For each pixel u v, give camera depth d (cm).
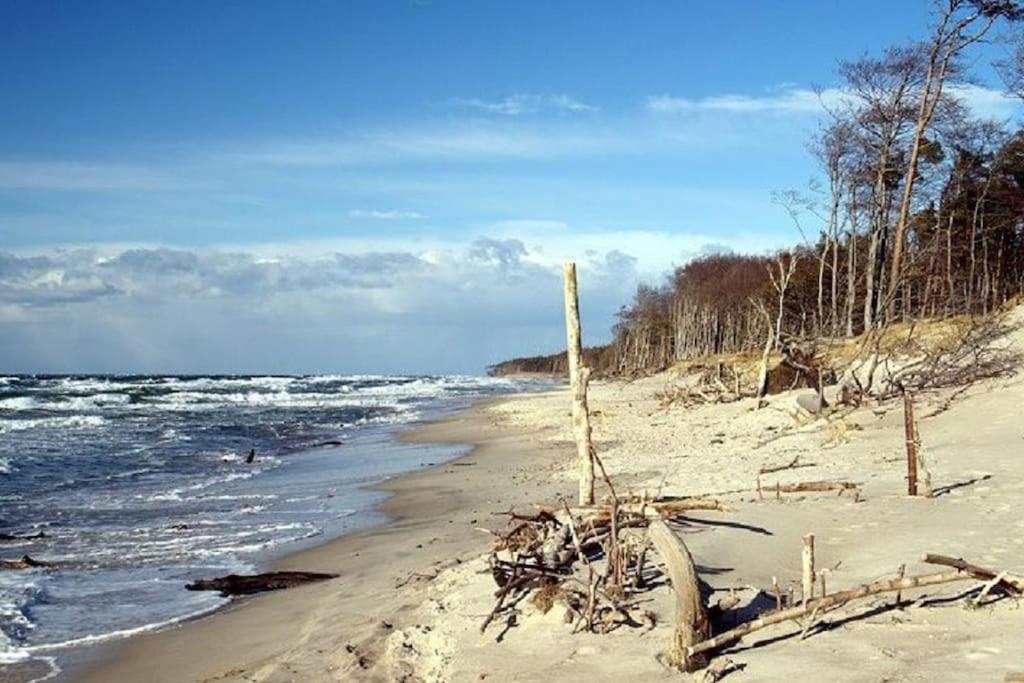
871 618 728
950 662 615
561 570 888
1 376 13612
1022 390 2156
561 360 17888
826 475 1512
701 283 9894
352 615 964
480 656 754
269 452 3061
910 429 1241
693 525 1065
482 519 1567
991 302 5191
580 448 1174
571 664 703
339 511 1788
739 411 3002
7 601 1112
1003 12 3144
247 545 1453
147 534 1555
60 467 2577
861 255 5462
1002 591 755
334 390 9094
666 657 686
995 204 5341
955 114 4003
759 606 777
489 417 4603
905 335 3500
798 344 3012
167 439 3522
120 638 970
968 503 1148
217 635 968
